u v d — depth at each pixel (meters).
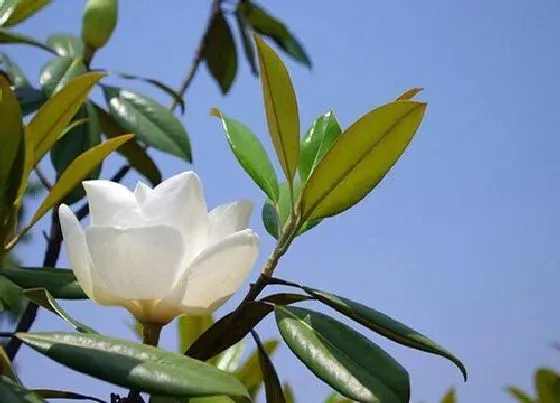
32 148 1.78
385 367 1.70
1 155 1.73
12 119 1.72
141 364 1.62
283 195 1.89
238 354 2.17
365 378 1.69
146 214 1.71
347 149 1.74
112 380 1.61
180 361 1.63
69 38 2.92
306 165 1.87
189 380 1.61
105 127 2.66
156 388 1.61
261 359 1.80
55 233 2.26
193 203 1.71
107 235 1.68
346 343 1.72
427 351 1.72
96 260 1.69
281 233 1.78
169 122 2.63
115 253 1.68
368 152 1.74
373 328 1.74
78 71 2.62
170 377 1.61
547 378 2.52
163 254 1.69
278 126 1.77
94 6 2.75
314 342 1.72
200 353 1.79
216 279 1.70
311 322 1.73
